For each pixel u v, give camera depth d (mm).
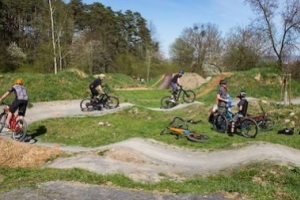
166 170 9867
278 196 7262
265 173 9289
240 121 14523
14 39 60906
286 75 21016
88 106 19906
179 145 12875
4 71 44344
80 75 26719
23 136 13227
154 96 33969
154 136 14141
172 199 6824
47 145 13141
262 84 28703
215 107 15305
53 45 37562
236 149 11938
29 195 6832
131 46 92625
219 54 72188
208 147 12664
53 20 38781
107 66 73438
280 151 11312
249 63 42375
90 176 7992
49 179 7812
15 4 61344
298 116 16734
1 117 13859
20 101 13055
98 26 82750
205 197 6969
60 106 20859
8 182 7898
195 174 9727
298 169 9562
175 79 21953
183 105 21453
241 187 7535
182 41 77312
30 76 24828
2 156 10891
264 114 16094
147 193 7156
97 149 11852
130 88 44688
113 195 6910
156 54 75312
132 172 9023
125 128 16031
